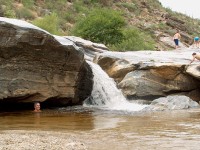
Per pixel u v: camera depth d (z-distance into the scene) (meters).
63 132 9.88
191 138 9.08
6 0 37.03
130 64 18.55
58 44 14.49
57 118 12.69
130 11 51.94
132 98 17.92
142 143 8.51
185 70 18.11
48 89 14.83
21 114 13.66
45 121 11.96
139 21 49.28
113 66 19.02
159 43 44.25
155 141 8.72
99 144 8.38
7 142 8.19
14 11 35.56
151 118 12.60
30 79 14.24
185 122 11.66
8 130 10.12
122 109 15.58
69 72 15.45
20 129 10.36
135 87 17.83
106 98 17.89
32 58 14.16
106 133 9.74
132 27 45.53
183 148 8.03
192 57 20.38
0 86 13.52
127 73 18.47
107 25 34.41
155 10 55.31
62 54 14.84
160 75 18.09
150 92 17.83
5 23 13.27
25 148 7.64
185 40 48.28
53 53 14.56
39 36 13.93
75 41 22.39
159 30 47.91
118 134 9.60
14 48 13.59
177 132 9.90
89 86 17.31
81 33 34.09
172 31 48.47
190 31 52.66
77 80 16.03
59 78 15.17
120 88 18.25
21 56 13.89
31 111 14.55
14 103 14.55
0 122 11.69
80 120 12.23
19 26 13.59
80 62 15.55
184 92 18.30
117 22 35.06
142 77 17.98
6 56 13.58
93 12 36.88
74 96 16.20
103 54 19.69
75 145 8.04
